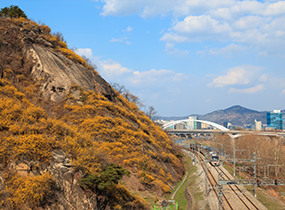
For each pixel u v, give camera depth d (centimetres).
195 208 3894
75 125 4425
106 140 4725
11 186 2267
